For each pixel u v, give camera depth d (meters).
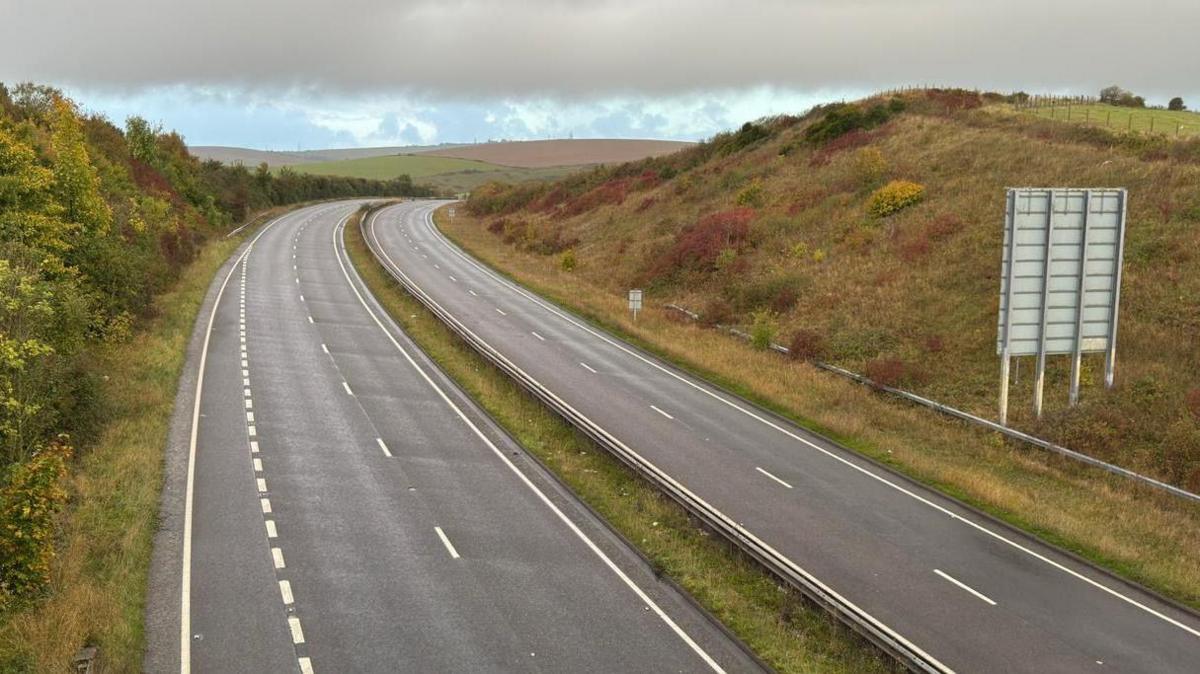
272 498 21.11
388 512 20.80
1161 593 18.67
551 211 92.62
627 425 29.25
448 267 64.94
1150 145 48.25
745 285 49.53
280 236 77.62
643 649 15.33
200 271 53.44
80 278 31.08
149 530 18.92
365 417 28.33
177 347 34.84
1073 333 29.97
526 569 18.25
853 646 15.78
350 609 16.03
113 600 15.59
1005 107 68.69
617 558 19.14
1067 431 28.23
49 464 16.02
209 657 14.27
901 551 20.16
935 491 24.36
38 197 32.25
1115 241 29.62
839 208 56.50
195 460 23.38
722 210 64.88
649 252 62.69
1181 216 38.44
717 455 26.69
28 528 15.14
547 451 26.19
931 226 47.53
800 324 43.41
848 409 31.98
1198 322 32.12
